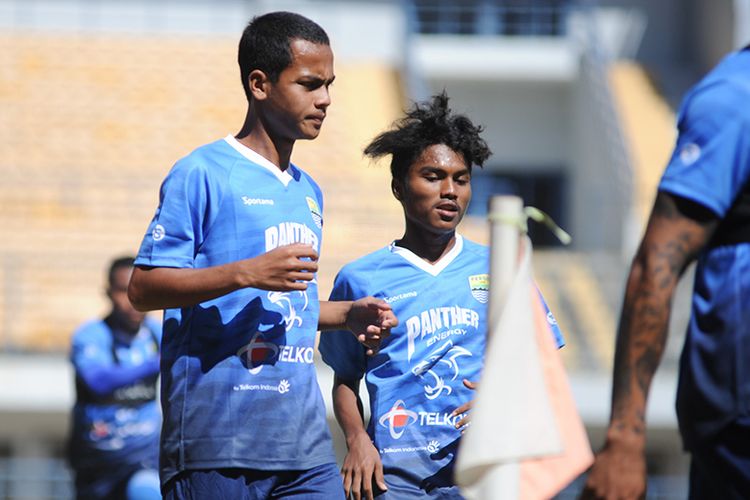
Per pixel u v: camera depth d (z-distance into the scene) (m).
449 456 17.08
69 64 76.06
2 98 72.38
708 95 11.10
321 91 15.49
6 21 78.50
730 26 76.31
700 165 10.95
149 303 14.87
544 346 11.69
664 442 51.41
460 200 17.53
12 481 49.97
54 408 49.41
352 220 60.97
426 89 71.88
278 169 15.66
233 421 15.02
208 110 73.75
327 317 16.41
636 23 82.00
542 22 81.12
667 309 10.99
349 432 17.50
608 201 70.38
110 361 30.84
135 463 31.23
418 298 17.45
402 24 80.56
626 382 11.00
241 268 14.23
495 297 11.30
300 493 15.33
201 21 80.06
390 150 17.64
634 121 76.12
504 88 79.88
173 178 15.14
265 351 15.18
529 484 11.38
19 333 53.66
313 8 80.75
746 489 11.03
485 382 10.95
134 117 72.25
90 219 61.75
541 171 80.12
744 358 11.03
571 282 60.81
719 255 11.23
